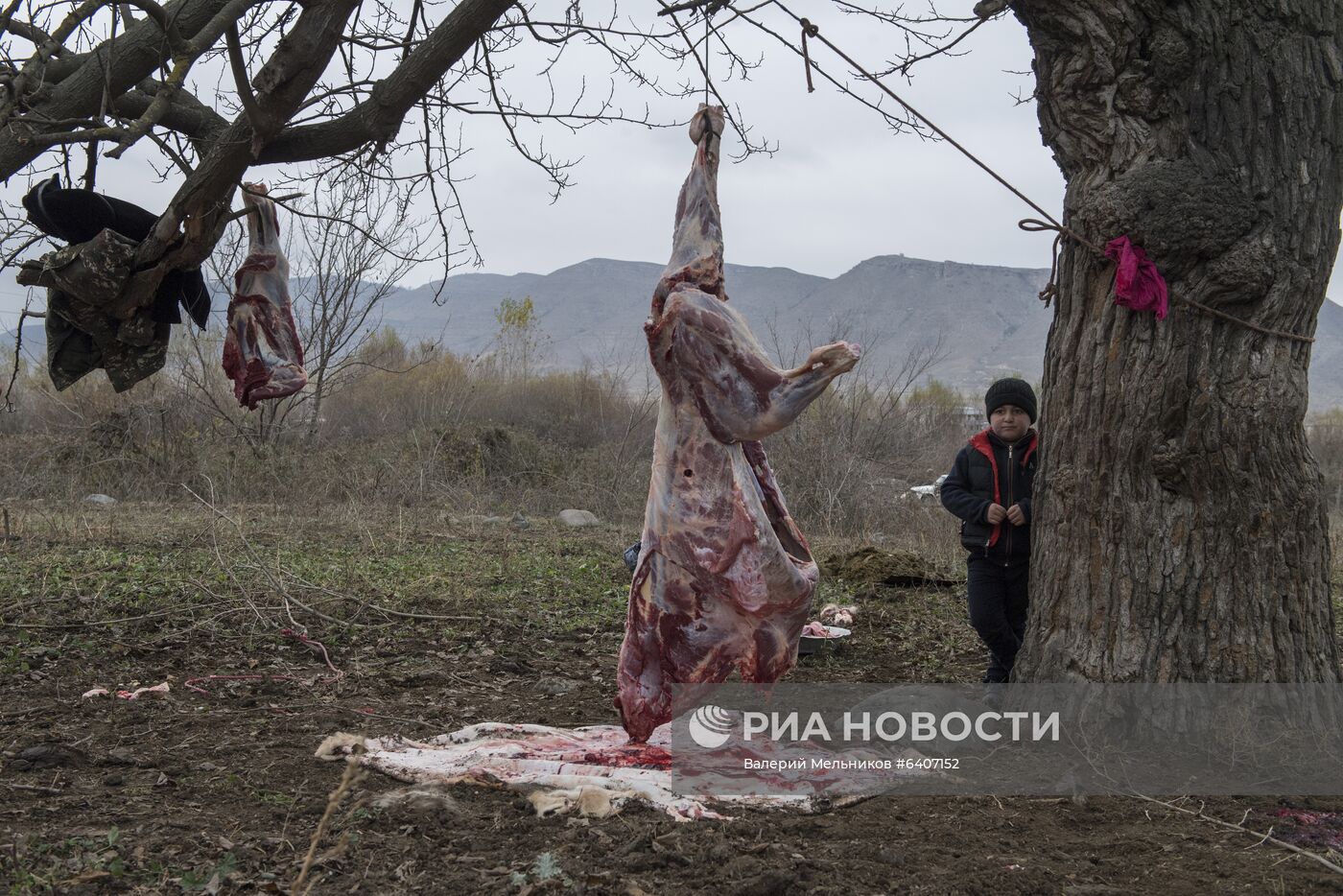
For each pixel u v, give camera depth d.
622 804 4.68
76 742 5.55
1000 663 6.80
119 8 5.84
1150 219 5.52
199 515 14.32
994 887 4.00
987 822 4.70
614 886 3.93
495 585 10.62
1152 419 5.64
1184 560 5.62
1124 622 5.68
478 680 7.41
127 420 17.55
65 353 6.14
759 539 5.04
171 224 5.56
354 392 23.02
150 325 6.12
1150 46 5.60
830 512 15.45
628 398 25.53
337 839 4.31
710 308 4.98
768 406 4.92
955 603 10.47
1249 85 5.57
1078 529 5.85
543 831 4.46
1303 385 5.72
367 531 13.11
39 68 4.82
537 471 20.33
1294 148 5.61
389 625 8.81
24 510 13.89
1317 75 5.64
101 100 5.68
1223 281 5.53
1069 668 5.80
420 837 4.38
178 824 4.44
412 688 7.17
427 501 17.05
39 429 18.33
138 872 3.96
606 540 14.52
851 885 3.97
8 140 5.49
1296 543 5.63
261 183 6.43
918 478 18.33
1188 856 4.35
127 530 12.92
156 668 7.24
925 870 4.16
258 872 4.00
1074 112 5.83
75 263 5.62
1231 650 5.55
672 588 5.10
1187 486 5.63
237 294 6.36
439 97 6.82
